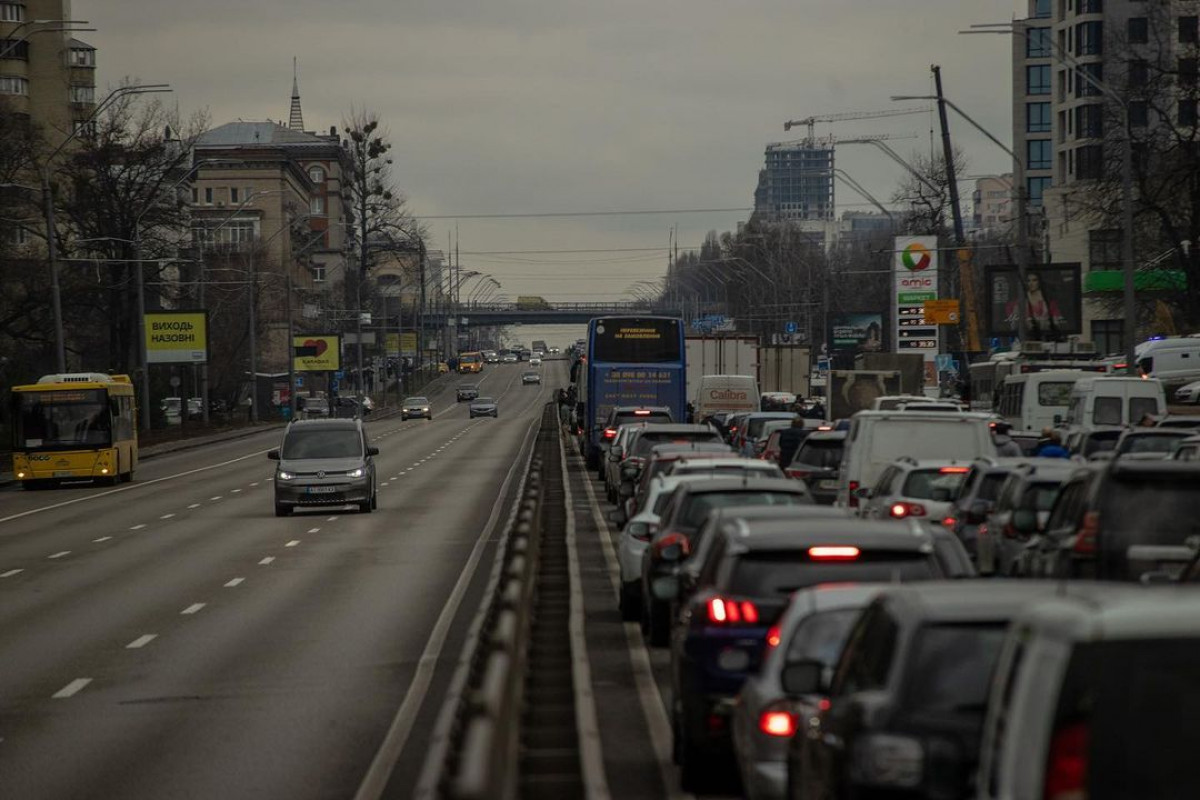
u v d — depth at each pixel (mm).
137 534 93938
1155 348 160000
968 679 17719
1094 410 111125
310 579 67125
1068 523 40281
